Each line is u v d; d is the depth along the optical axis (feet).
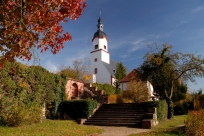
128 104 67.97
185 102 111.45
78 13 17.83
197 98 56.95
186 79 81.20
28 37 17.03
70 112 65.31
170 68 80.84
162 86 81.20
